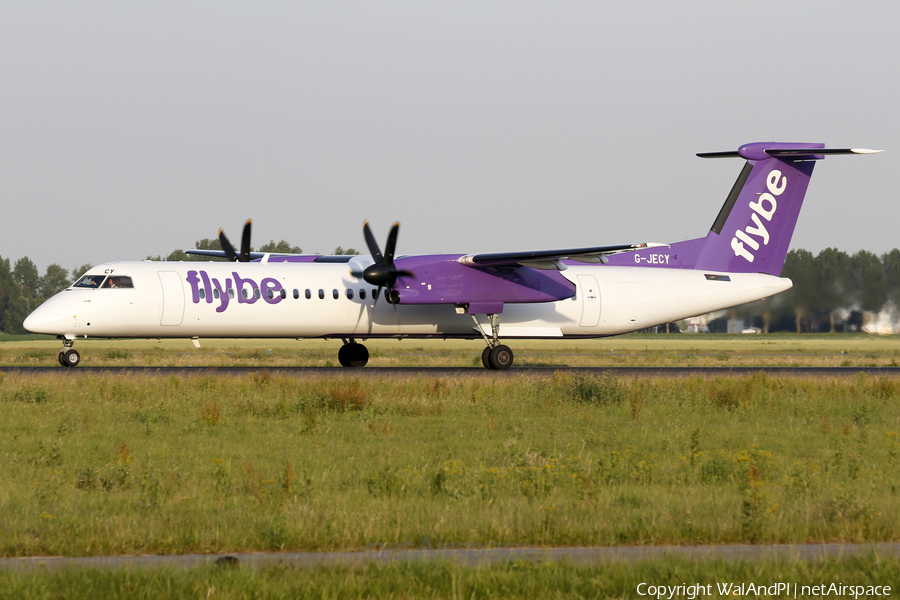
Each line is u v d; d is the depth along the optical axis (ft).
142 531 101.76
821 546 100.83
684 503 121.29
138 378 280.51
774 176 394.52
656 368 397.39
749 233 396.78
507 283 343.67
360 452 166.81
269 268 341.21
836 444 183.73
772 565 90.48
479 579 84.33
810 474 143.95
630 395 254.27
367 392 249.55
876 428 210.38
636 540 102.78
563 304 369.09
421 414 224.33
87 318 312.29
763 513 110.01
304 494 126.11
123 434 187.42
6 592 78.64
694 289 385.91
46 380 270.46
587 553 96.07
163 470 145.79
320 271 345.92
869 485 137.08
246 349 651.66
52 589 80.69
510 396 256.11
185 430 193.16
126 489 131.85
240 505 119.34
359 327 346.95
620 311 376.48
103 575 83.76
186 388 258.37
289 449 169.99
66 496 123.54
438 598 80.59
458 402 242.99
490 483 133.69
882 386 282.36
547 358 531.91
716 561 91.56
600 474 144.56
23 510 112.06
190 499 122.01
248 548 98.02
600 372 345.51
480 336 370.12
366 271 322.96
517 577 85.35
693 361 507.30
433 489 128.98
